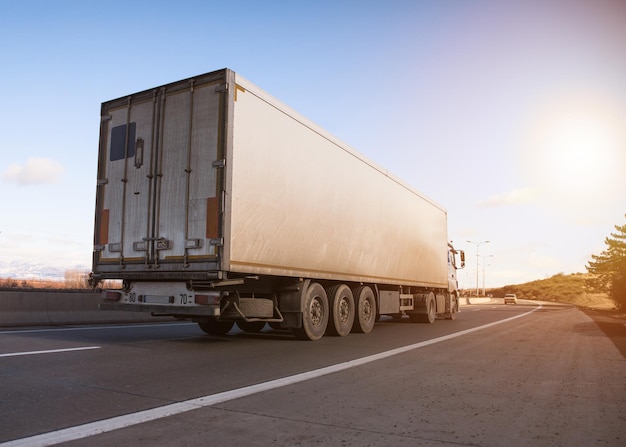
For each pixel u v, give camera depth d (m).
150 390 5.27
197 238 8.14
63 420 4.09
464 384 5.80
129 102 9.31
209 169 8.18
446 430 3.95
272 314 9.80
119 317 15.14
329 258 10.84
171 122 8.73
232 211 8.08
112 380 5.74
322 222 10.62
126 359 7.28
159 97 8.94
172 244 8.40
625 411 4.60
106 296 9.34
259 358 7.66
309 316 10.12
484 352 8.81
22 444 3.48
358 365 7.11
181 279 8.33
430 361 7.60
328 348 9.06
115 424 4.00
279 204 9.23
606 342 10.74
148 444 3.53
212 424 4.04
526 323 17.75
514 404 4.84
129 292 9.12
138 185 8.98
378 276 13.21
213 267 7.91
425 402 4.88
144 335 10.90
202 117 8.38
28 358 7.14
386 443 3.61
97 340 9.53
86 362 6.91
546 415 4.44
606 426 4.11
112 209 9.27
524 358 8.05
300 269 9.78
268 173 8.97
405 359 7.79
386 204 13.90
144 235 8.77
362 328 12.20
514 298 66.69
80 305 14.16
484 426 4.07
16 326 12.23
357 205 12.19
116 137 9.41
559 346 9.92
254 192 8.59
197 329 12.77
